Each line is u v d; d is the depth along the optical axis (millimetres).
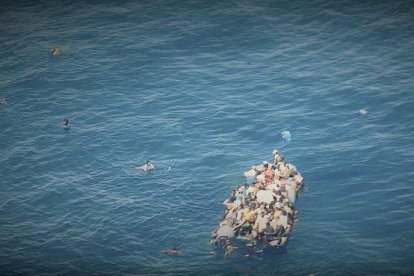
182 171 170750
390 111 188875
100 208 159125
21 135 186875
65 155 178375
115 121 191375
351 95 196625
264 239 145875
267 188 153000
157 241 149000
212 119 189750
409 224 149250
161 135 184250
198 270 140125
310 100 195750
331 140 178750
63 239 150000
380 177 164375
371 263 139250
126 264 142625
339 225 150375
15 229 152875
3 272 139875
